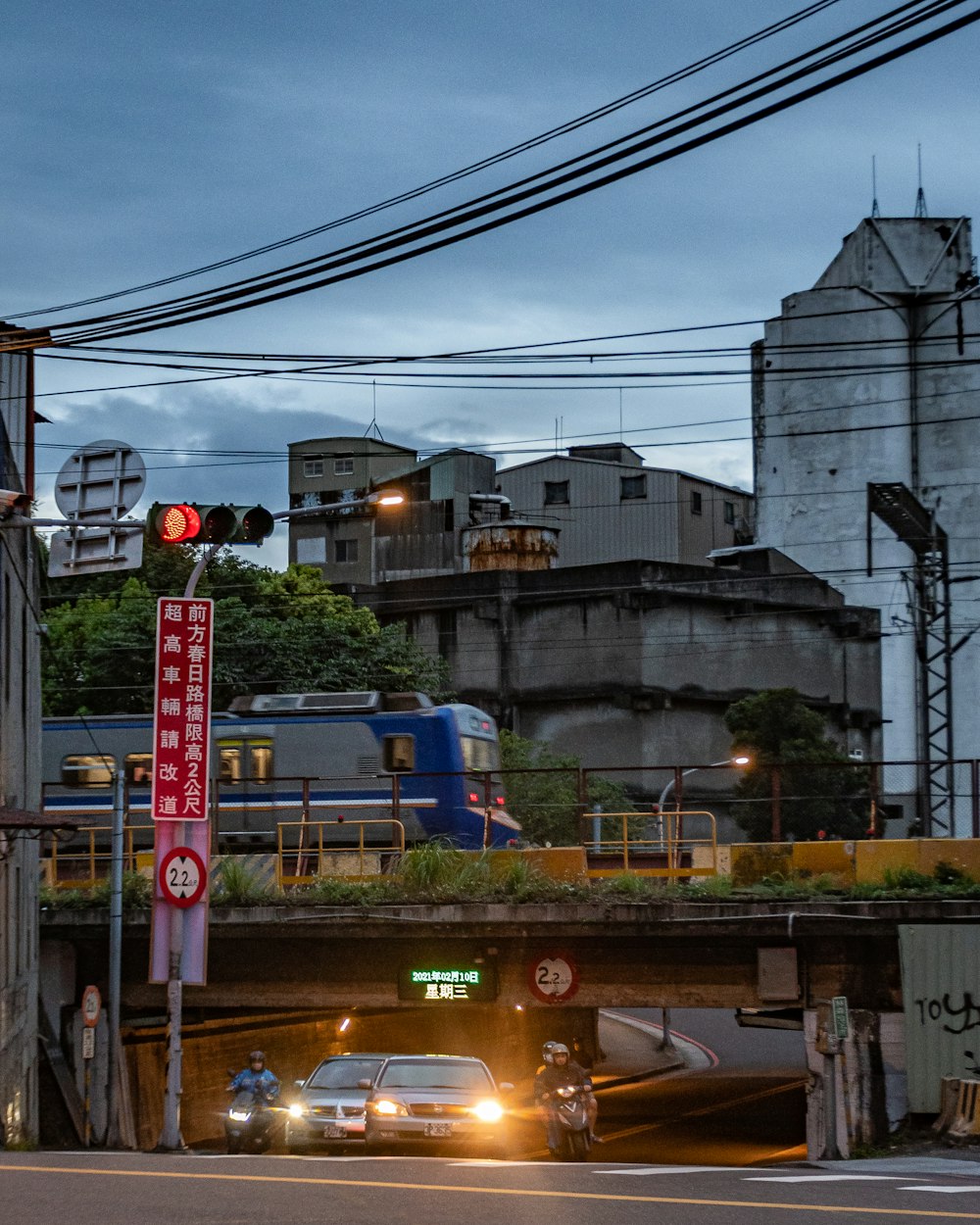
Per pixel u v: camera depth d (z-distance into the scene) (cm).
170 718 2495
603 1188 1215
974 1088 2286
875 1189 1255
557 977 2825
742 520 8606
